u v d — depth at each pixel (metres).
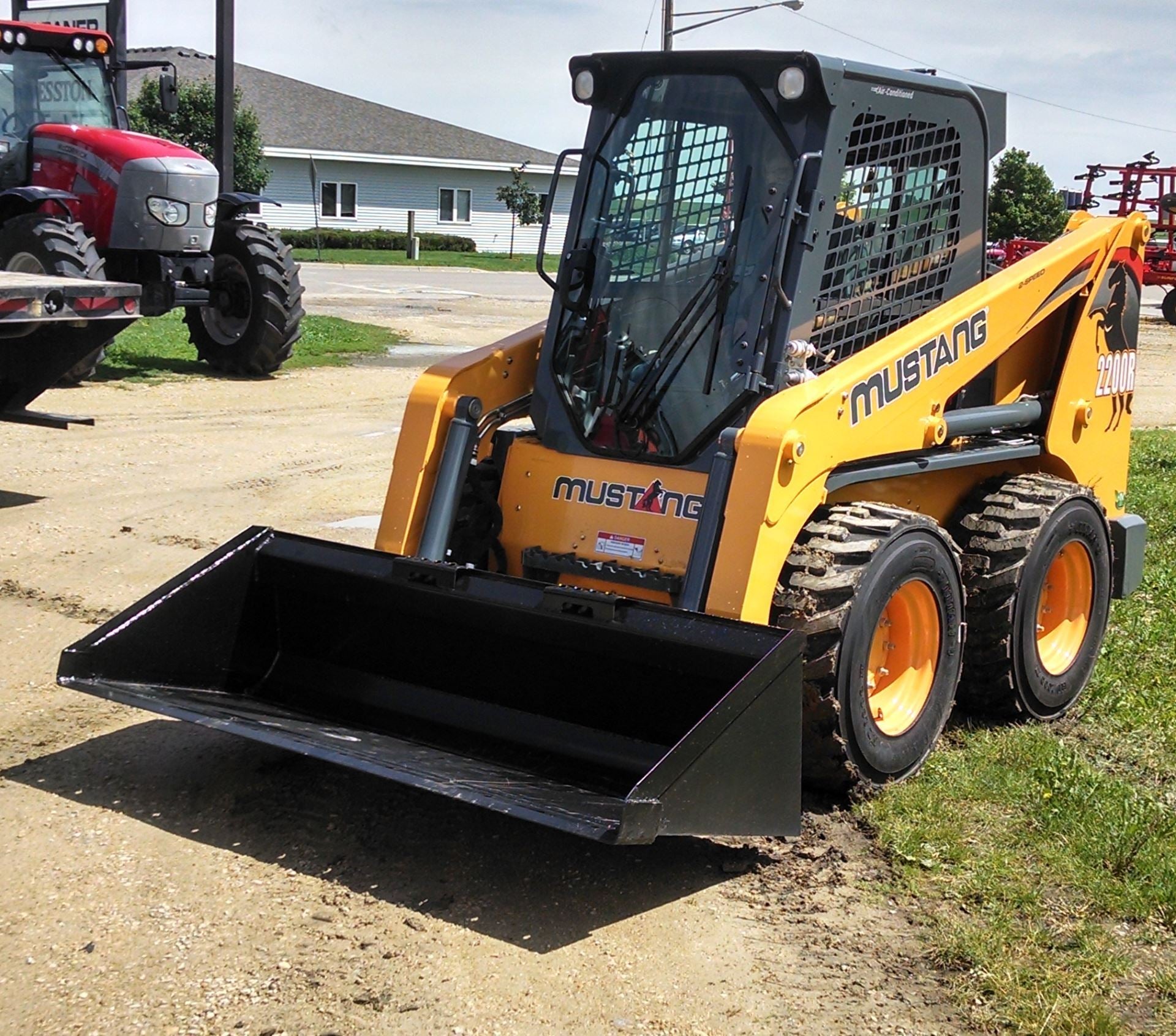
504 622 4.50
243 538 4.98
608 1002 3.43
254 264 13.47
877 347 4.73
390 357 16.59
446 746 4.61
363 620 4.88
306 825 4.34
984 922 3.85
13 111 12.66
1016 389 5.62
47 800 4.45
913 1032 3.34
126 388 12.86
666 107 4.89
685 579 4.35
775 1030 3.33
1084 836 4.33
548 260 43.09
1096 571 5.78
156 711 4.37
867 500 5.03
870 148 4.81
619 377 4.91
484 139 48.69
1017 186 37.34
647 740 4.41
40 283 7.75
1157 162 27.22
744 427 4.41
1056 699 5.59
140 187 12.13
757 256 4.68
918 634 4.83
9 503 8.38
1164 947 3.76
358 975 3.50
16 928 3.66
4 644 5.94
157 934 3.65
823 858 4.25
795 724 3.98
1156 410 15.81
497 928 3.77
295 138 42.78
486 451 5.29
